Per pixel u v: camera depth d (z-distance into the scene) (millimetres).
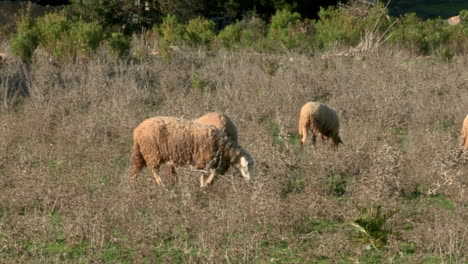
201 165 12477
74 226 10562
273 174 12883
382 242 10273
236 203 11484
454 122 18656
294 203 11602
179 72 23391
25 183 12281
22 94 20719
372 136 16844
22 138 16266
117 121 17281
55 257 9711
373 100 20188
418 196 12773
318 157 14312
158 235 10562
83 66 23750
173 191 11969
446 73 24203
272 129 17688
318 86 21422
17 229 10531
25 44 25234
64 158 14445
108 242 10352
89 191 12312
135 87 20609
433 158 14281
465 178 13258
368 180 12492
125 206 11242
